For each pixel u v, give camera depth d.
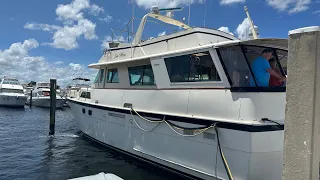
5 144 11.24
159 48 7.85
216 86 5.81
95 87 10.47
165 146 6.89
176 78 6.76
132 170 7.58
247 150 5.07
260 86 5.41
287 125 2.94
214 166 5.73
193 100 6.25
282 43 5.69
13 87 34.38
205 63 6.07
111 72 9.52
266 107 5.23
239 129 5.19
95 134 9.96
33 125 17.69
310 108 2.76
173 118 6.58
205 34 6.99
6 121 19.98
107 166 7.97
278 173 5.32
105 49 10.09
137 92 7.97
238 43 5.52
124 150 8.37
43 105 34.53
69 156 9.16
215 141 5.68
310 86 2.77
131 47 8.82
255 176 5.16
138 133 7.75
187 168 6.32
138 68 8.20
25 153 9.72
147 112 7.34
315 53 2.76
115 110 8.65
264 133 5.07
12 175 7.43
